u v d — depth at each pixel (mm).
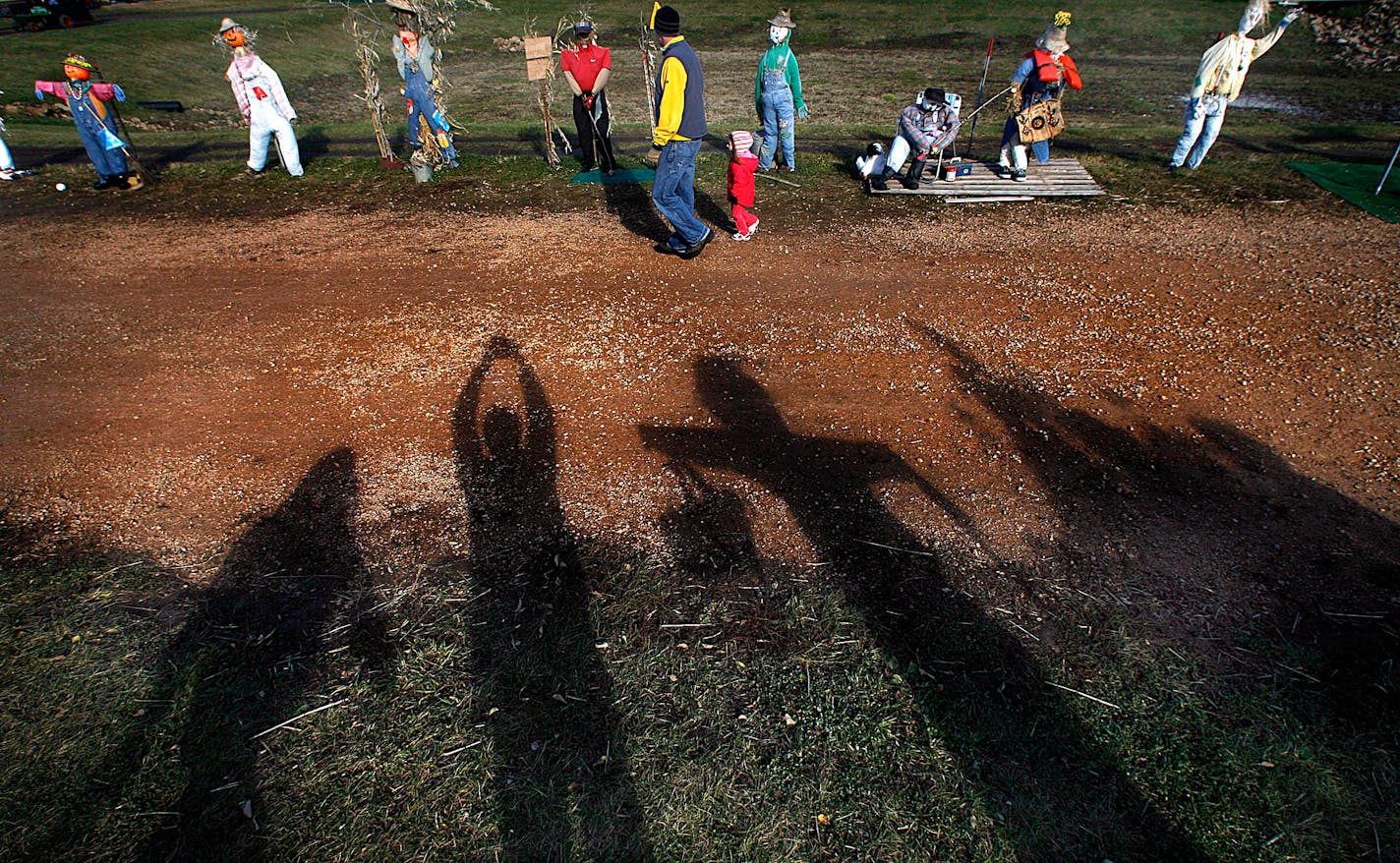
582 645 3441
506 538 4078
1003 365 5562
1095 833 2684
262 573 3881
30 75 16375
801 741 3014
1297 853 2607
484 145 11602
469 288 6867
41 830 2748
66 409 5234
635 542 4035
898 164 9000
